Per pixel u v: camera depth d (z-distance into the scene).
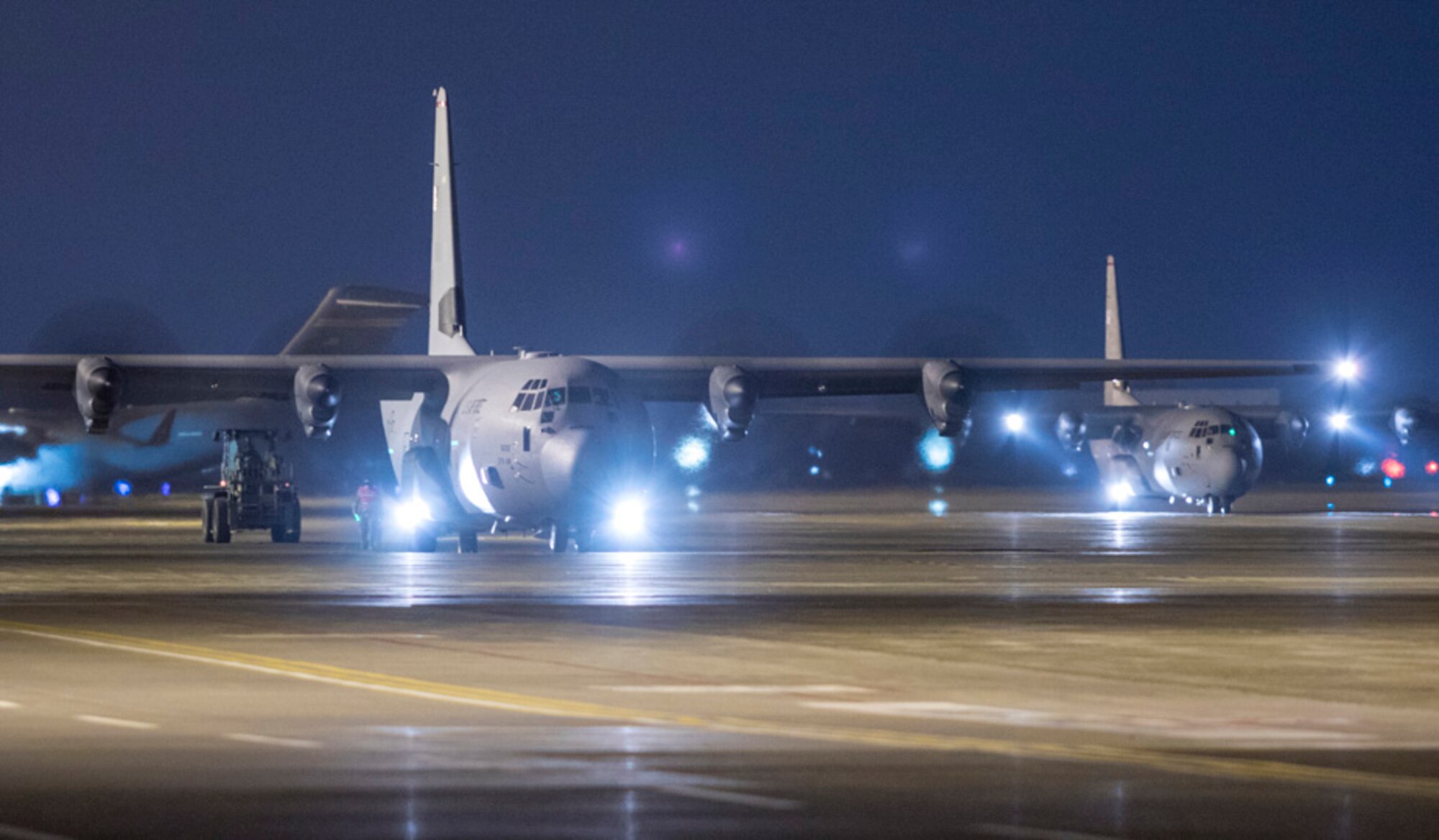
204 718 44.19
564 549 123.81
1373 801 34.06
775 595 83.56
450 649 60.28
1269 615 73.69
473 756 38.84
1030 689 50.44
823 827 31.75
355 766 37.62
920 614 73.81
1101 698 48.53
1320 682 52.03
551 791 34.94
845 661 57.16
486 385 126.19
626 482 118.81
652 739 41.16
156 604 78.56
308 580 94.75
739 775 36.62
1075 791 34.97
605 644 62.00
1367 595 84.56
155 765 37.69
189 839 30.81
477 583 91.56
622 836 31.12
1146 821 32.31
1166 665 56.16
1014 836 31.08
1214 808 33.44
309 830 31.52
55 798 34.22
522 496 120.25
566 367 121.19
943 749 39.84
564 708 46.34
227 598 82.25
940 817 32.62
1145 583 92.38
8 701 47.22
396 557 120.56
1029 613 74.50
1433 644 62.62
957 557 117.00
